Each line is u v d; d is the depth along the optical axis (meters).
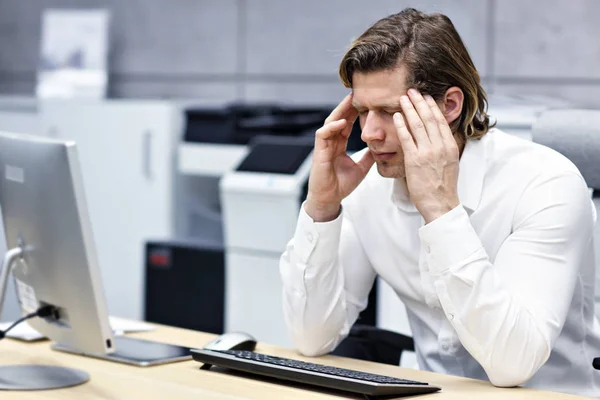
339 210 2.14
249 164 4.28
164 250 4.47
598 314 2.41
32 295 2.08
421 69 1.92
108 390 1.85
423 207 1.90
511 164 2.07
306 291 2.14
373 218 2.25
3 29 7.25
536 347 1.84
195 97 6.34
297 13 5.87
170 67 6.43
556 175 2.00
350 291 2.27
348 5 5.66
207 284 4.36
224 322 4.32
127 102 5.29
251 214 4.19
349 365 2.09
